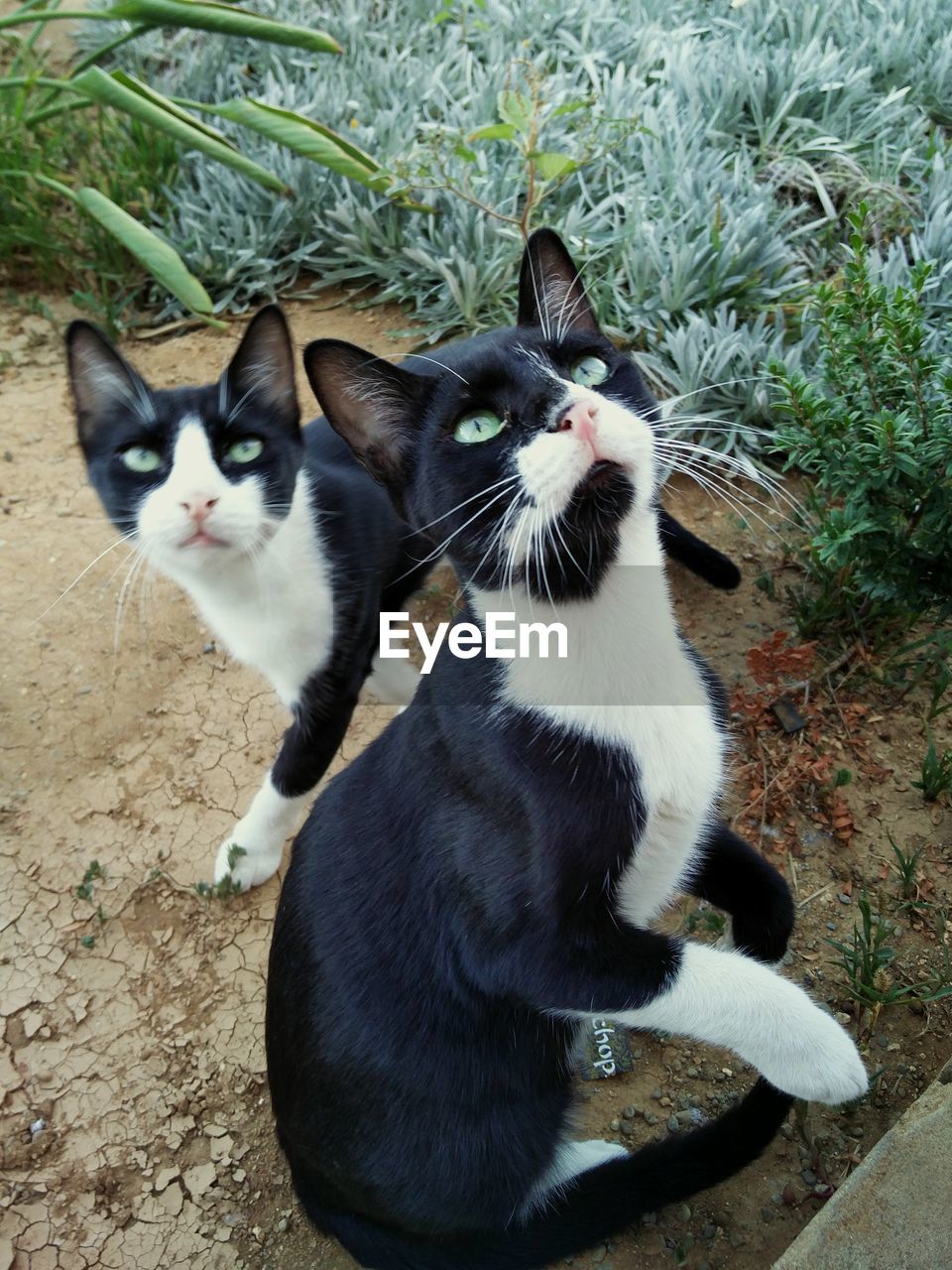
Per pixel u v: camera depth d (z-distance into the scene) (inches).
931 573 17.4
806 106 28.1
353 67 30.9
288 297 27.8
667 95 27.2
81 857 17.8
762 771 17.4
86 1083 15.4
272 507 15.3
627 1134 14.2
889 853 16.3
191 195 28.7
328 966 12.3
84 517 22.9
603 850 11.2
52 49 33.8
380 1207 12.5
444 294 25.8
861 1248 10.1
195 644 20.6
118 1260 13.9
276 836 17.1
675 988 11.1
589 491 10.9
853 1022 14.6
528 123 21.6
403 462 12.5
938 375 16.3
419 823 12.0
